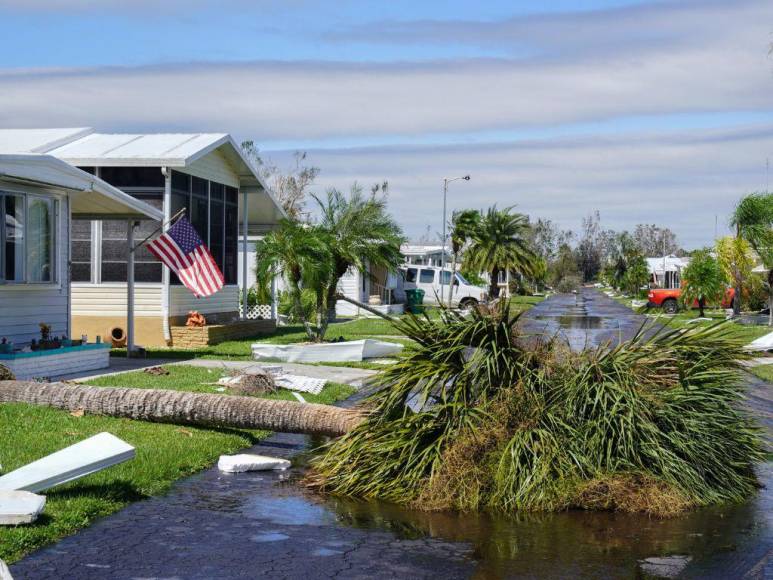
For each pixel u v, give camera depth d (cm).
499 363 873
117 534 687
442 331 895
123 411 1077
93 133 2541
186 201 2320
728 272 3709
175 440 995
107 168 2231
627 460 797
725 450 855
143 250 2231
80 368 1589
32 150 2247
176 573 604
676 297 4450
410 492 802
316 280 2294
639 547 671
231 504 783
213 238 2522
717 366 891
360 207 2422
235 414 1038
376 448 835
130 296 1927
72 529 693
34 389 1119
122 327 2244
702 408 856
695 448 820
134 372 1564
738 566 629
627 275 8150
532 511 773
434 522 738
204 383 1428
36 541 654
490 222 5484
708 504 796
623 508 772
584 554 654
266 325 2756
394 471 827
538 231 13275
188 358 1938
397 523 735
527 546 674
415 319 921
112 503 765
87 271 2253
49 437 945
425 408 863
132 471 846
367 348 1995
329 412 1006
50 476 725
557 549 666
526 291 8144
